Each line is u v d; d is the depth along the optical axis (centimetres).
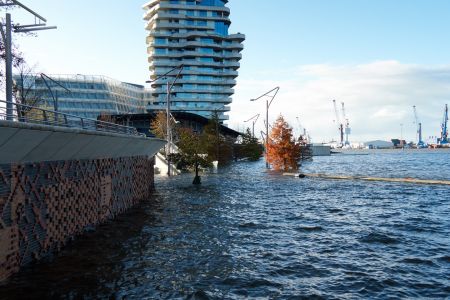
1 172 1333
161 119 8994
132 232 2189
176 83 16262
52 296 1239
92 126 2211
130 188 3105
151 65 16712
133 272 1495
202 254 1761
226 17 17250
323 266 1603
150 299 1239
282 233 2208
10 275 1389
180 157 5731
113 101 14375
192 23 16675
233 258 1705
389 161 12344
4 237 1338
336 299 1260
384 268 1573
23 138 1381
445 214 2805
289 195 3891
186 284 1378
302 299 1260
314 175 6016
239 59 17362
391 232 2225
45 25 2200
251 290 1334
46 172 1680
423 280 1432
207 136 9188
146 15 17575
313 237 2111
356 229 2312
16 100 4088
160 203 3350
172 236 2103
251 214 2816
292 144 7019
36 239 1582
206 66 16550
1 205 1325
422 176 6278
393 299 1259
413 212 2897
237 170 7538
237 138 14562
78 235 2045
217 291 1320
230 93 16675
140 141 3141
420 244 1953
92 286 1337
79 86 13800
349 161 12550
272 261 1669
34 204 1558
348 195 3888
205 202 3409
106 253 1752
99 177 2372
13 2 1956
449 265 1608
